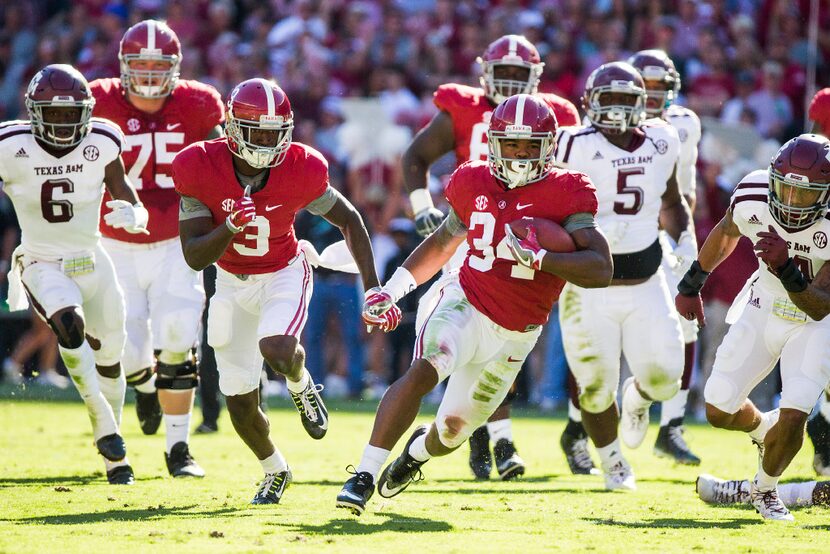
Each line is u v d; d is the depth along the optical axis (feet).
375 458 55.11
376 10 152.76
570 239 55.01
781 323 59.11
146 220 67.00
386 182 128.67
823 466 77.46
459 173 57.88
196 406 120.98
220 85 145.69
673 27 142.51
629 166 71.77
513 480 75.46
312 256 63.93
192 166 57.98
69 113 65.87
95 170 67.97
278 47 149.79
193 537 49.70
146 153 77.00
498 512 59.41
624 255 71.36
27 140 66.85
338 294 125.39
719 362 61.26
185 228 58.39
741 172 120.57
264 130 56.44
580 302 70.95
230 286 60.75
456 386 58.80
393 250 125.29
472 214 57.00
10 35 155.43
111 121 75.41
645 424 78.54
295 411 116.88
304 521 54.49
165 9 153.48
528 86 79.20
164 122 77.56
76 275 69.31
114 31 151.02
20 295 71.56
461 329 56.18
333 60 146.82
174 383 72.49
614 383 71.20
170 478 71.36
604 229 71.41
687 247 74.43
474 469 76.54
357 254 60.75
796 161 55.57
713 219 116.88
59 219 68.03
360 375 127.54
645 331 71.51
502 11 146.41
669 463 85.56
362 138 129.08
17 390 127.03
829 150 56.03
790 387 57.47
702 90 137.90
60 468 74.79
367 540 49.80
